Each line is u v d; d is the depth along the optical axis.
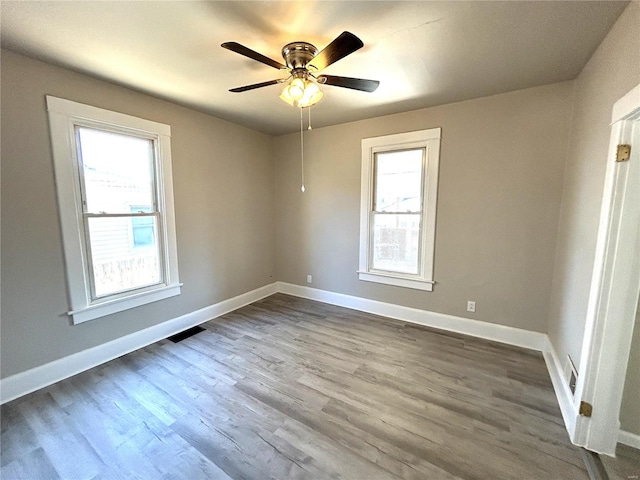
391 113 3.21
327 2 1.47
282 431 1.74
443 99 2.79
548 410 1.92
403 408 1.94
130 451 1.60
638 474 1.47
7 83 1.92
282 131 4.02
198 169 3.24
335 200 3.81
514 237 2.73
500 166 2.73
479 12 1.53
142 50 1.91
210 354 2.66
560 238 2.46
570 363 1.95
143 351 2.71
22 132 2.00
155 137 2.80
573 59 2.01
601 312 1.56
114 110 2.46
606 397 1.57
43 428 1.76
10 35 1.73
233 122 3.61
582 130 2.08
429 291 3.23
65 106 2.18
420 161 3.17
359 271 3.70
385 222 3.47
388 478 1.45
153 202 2.88
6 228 1.98
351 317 3.52
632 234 1.48
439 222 3.08
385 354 2.64
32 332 2.12
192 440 1.68
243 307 3.88
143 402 2.00
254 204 4.04
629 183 1.46
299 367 2.44
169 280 3.01
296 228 4.22
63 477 1.45
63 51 1.92
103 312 2.50
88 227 2.40
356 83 1.87
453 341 2.88
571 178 2.27
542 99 2.49
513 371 2.36
